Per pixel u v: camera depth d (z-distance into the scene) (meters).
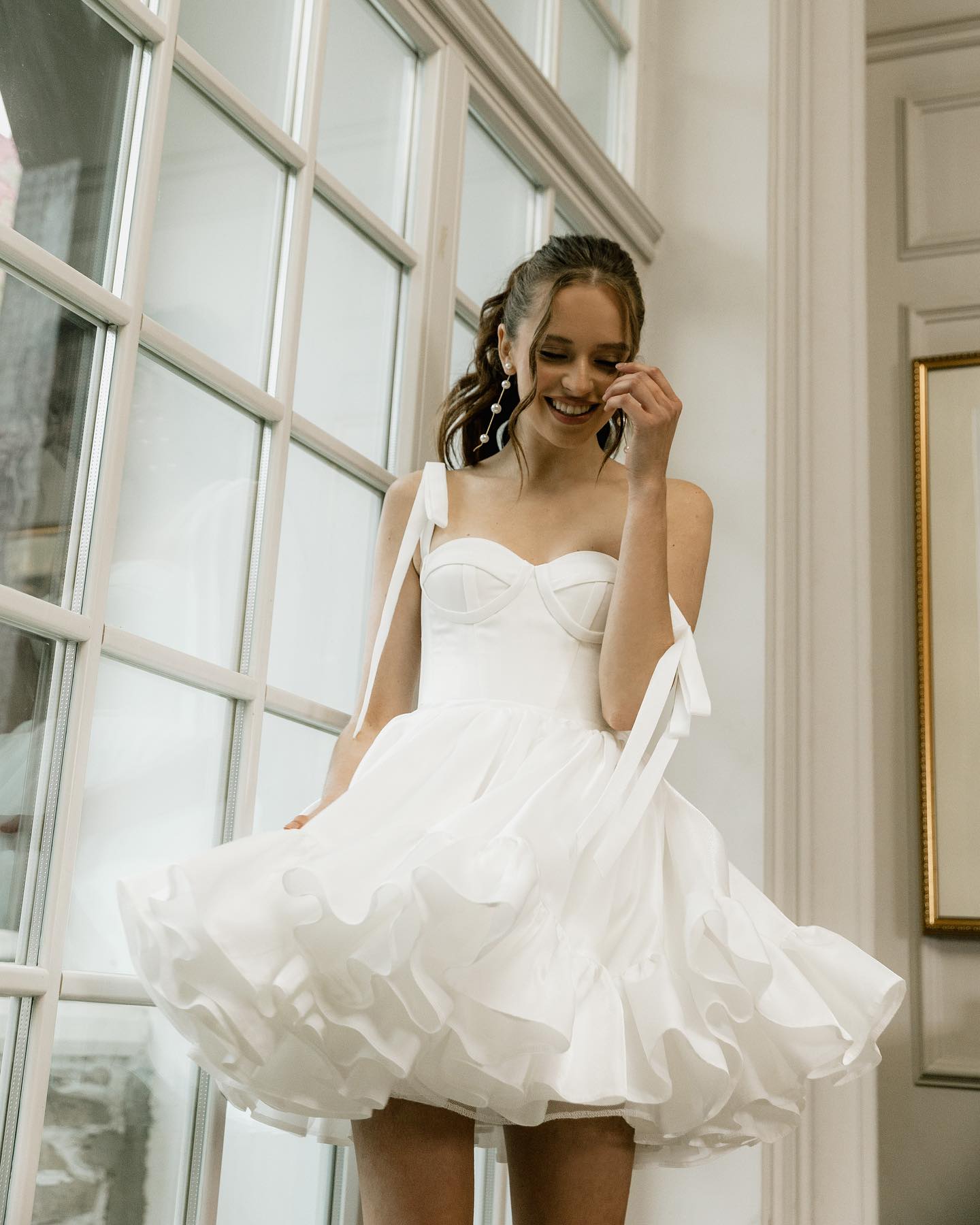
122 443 1.54
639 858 1.52
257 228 1.85
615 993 1.36
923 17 3.53
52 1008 1.39
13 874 1.39
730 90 3.04
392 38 2.22
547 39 2.72
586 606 1.67
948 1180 2.91
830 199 3.03
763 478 2.77
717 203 2.98
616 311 1.66
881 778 3.18
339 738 1.72
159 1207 1.56
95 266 1.56
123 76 1.62
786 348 2.90
